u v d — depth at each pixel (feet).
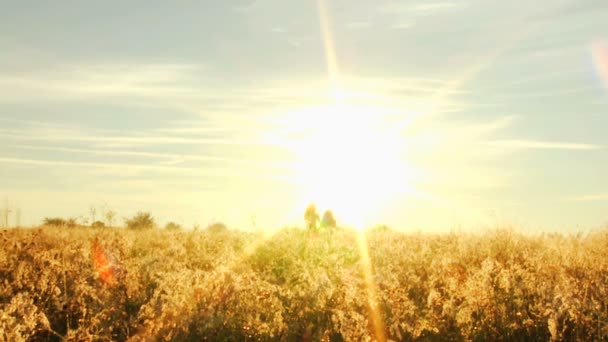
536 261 30.81
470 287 24.97
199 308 22.08
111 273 27.76
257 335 21.72
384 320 22.81
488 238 38.52
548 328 22.85
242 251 39.04
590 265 30.53
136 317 22.94
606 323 21.93
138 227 54.44
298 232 48.62
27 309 20.97
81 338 20.54
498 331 23.38
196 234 45.44
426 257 34.78
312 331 22.35
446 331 23.54
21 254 31.09
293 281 29.12
